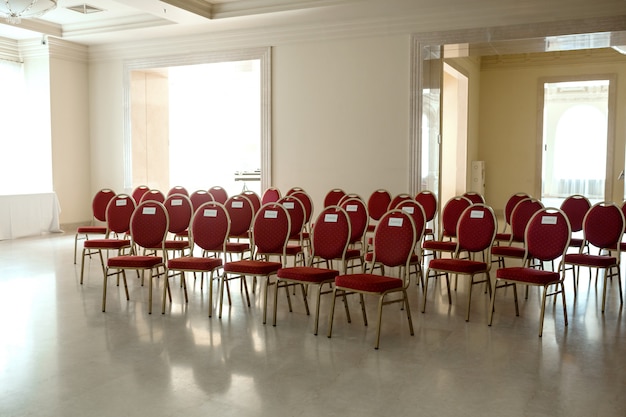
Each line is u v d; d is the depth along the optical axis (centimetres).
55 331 514
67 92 1222
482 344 478
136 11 1060
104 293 583
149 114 1270
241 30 1093
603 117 1941
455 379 400
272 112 1084
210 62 1133
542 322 501
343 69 1024
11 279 738
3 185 1185
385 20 983
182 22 1034
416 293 661
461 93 1370
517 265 820
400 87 984
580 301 628
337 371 415
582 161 1981
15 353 455
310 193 1064
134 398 368
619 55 1364
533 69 1456
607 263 587
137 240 646
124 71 1222
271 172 1091
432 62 988
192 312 579
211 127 1800
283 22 1041
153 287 692
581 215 765
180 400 365
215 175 1812
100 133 1261
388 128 998
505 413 347
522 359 441
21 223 1117
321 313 575
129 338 493
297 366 425
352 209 706
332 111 1038
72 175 1241
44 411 350
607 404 360
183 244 702
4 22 1059
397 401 363
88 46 1249
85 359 441
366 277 497
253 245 710
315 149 1055
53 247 1002
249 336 498
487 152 1518
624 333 510
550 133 2012
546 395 373
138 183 1252
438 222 1020
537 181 1474
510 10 895
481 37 918
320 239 563
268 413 346
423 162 980
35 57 1198
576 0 856
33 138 1216
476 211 605
